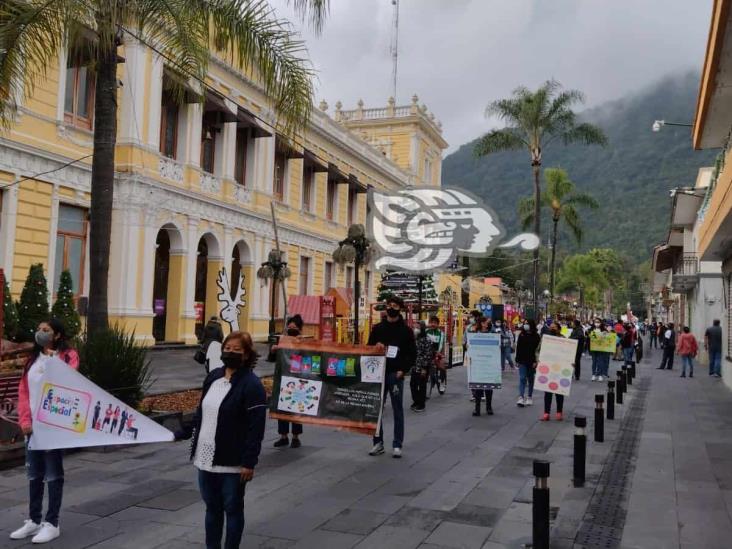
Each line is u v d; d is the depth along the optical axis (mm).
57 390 5496
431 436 10414
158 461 8070
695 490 7320
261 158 30516
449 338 24109
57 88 19625
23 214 18609
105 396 5637
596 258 101250
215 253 27500
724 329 21109
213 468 4469
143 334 22562
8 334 14289
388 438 10164
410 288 23594
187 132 25203
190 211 25281
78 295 20984
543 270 87688
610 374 23719
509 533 5766
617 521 6195
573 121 33969
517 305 66312
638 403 15258
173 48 10773
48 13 9672
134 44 22125
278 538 5504
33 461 5422
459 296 33875
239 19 10320
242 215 28859
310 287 36375
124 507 6211
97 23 9906
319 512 6246
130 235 22094
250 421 4500
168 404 11375
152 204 22984
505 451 9367
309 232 35500
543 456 9055
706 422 12336
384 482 7422
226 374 4660
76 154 20391
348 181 38781
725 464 8641
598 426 10133
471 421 12031
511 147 34875
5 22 9820
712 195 16906
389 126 50688
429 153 53844
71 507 6191
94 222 10117
